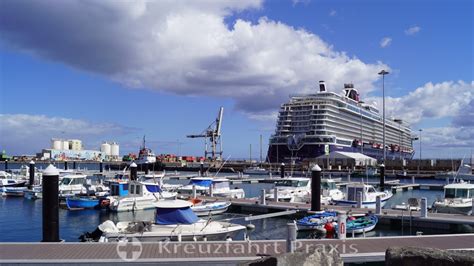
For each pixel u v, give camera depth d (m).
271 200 42.66
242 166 129.62
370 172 100.75
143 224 23.47
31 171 55.34
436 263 9.59
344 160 110.00
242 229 25.89
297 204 38.91
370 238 21.94
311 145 113.00
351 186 40.91
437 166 116.06
